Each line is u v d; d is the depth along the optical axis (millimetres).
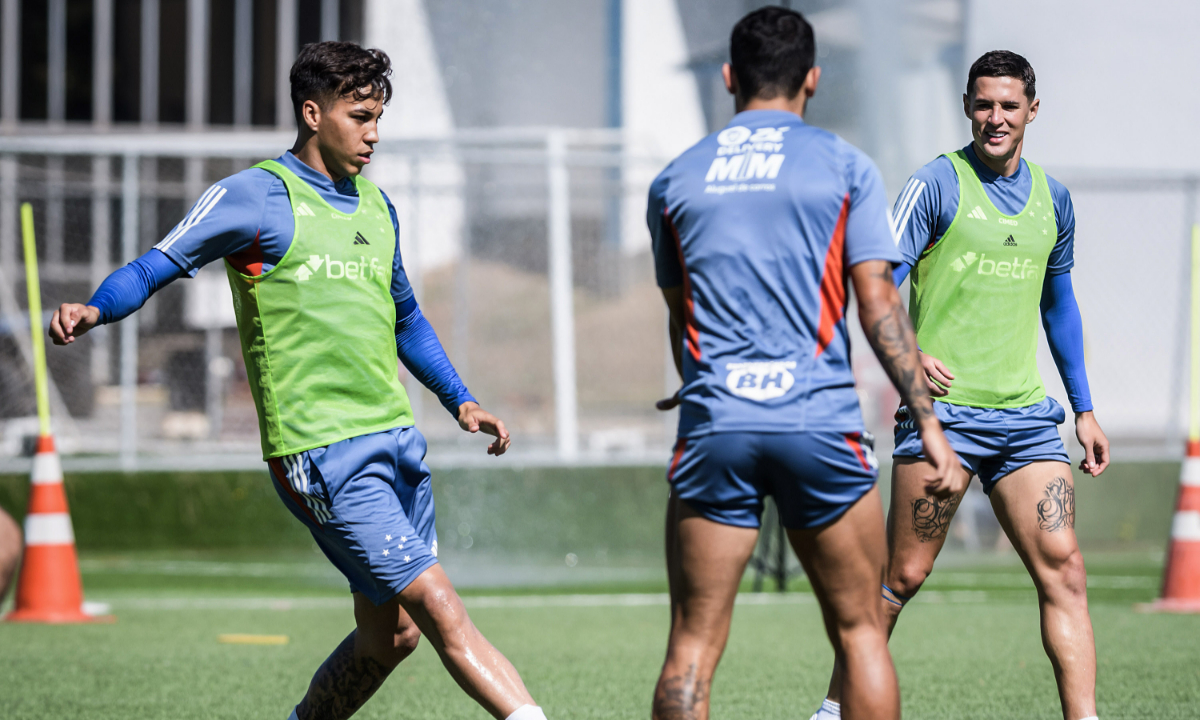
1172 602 24953
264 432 11578
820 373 9672
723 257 9734
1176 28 47406
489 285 53250
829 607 10133
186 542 36875
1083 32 47062
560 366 41344
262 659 19781
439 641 11133
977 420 13242
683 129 58031
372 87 11680
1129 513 39125
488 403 52750
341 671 12148
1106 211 45719
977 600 27719
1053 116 46938
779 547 28672
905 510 13422
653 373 52000
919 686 17516
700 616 10031
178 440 44719
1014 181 13594
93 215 54375
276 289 11352
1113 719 15203
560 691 17250
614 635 22531
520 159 39719
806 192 9617
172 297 50562
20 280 53594
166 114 63250
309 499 11375
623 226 53406
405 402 11891
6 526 7992
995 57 13391
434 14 57594
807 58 10211
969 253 13383
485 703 11031
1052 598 13195
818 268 9664
